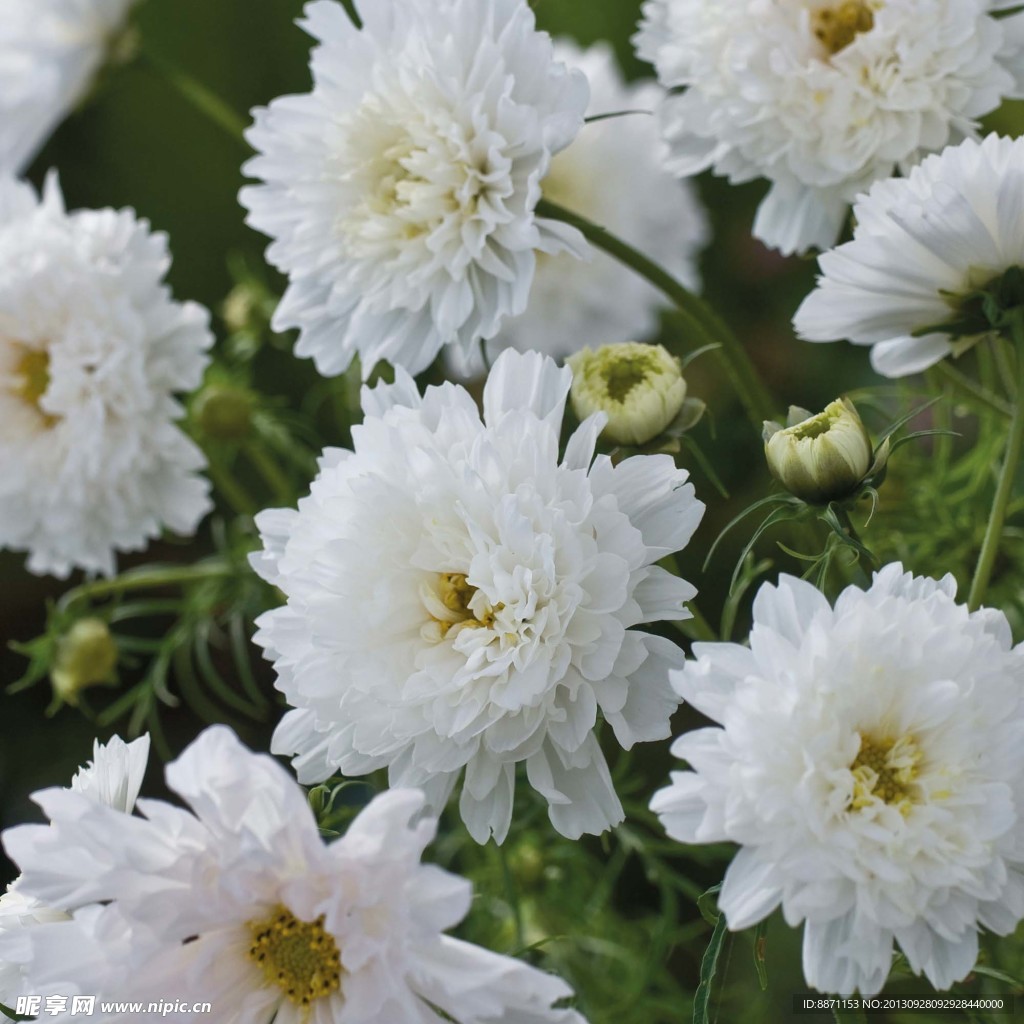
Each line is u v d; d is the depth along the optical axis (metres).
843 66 0.52
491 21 0.51
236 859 0.44
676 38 0.54
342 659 0.47
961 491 0.56
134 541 0.59
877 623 0.45
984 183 0.49
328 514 0.48
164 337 0.58
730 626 0.49
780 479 0.48
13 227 0.59
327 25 0.53
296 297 0.53
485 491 0.47
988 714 0.45
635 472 0.48
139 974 0.45
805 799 0.44
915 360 0.51
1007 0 0.52
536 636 0.47
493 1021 0.45
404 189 0.52
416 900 0.44
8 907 0.48
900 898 0.44
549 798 0.47
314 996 0.46
